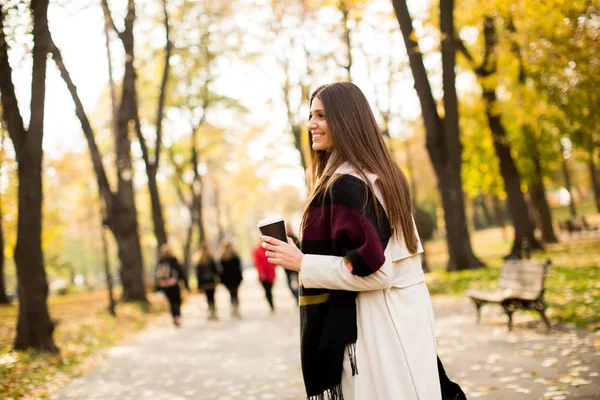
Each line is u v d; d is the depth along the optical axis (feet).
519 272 28.53
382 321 7.08
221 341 34.96
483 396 16.56
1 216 75.05
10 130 30.09
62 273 176.45
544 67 45.11
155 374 25.44
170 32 73.46
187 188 120.67
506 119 69.36
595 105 46.62
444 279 48.85
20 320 29.43
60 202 120.88
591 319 25.77
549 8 36.88
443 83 53.01
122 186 64.49
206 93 96.99
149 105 90.53
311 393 7.11
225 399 19.61
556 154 86.74
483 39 66.23
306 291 7.18
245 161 124.16
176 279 45.50
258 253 49.65
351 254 6.68
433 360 7.34
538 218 87.61
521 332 26.07
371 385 6.96
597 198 135.64
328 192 7.18
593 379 16.90
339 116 7.54
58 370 26.17
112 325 44.86
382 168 7.36
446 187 54.44
